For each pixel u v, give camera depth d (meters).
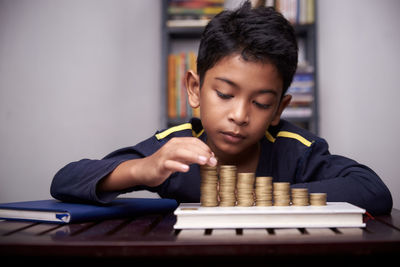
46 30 2.71
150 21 2.77
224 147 0.97
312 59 2.51
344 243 0.54
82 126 2.70
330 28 2.73
